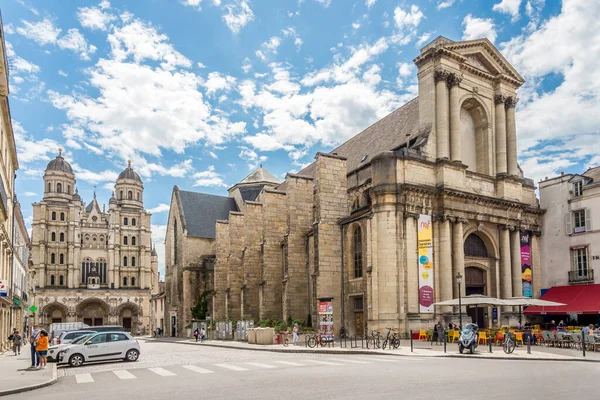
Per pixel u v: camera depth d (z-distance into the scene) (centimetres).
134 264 10362
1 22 2050
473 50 4159
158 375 1902
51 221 9888
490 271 4128
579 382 1466
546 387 1362
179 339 6044
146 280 10319
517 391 1293
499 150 4272
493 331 3250
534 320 4197
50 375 1969
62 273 9806
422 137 3941
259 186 7562
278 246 5019
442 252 3741
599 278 3950
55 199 10031
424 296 3588
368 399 1194
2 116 3130
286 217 5103
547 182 4478
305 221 4584
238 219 5806
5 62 2378
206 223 7050
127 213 10481
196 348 3928
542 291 4341
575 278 4131
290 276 4434
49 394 1484
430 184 3831
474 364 2038
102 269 10150
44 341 2312
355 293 3925
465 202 3916
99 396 1380
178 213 7075
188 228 6812
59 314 9700
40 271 9512
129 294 10081
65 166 10300
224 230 6066
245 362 2334
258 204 5431
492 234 4125
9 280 4291
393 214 3631
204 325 5594
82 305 9862
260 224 5409
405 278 3597
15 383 1719
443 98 3944
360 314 3906
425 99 4031
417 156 3794
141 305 10144
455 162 3884
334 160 4184
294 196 4569
